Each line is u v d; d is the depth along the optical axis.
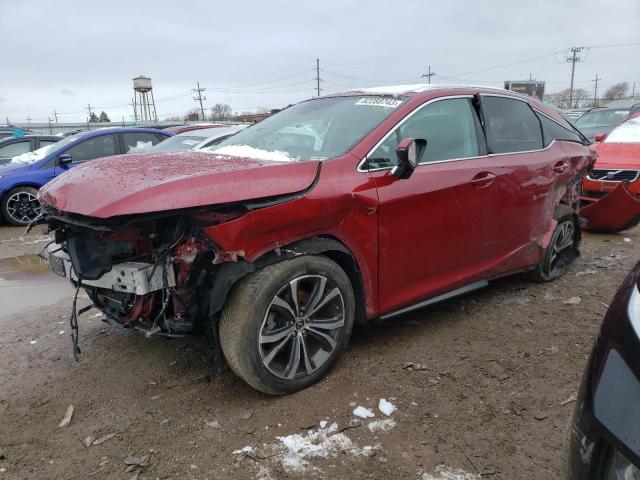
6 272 5.98
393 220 3.26
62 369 3.45
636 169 7.00
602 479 1.46
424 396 3.00
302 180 2.87
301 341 3.01
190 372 3.35
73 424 2.83
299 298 3.05
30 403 3.05
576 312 4.25
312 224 2.87
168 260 2.66
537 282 4.95
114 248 2.78
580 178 5.08
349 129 3.44
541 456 2.49
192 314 2.79
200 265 2.72
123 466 2.48
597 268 5.51
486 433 2.67
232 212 2.62
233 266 2.69
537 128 4.59
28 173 8.97
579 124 13.59
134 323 2.94
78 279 2.79
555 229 4.79
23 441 2.70
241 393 3.08
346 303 3.15
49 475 2.44
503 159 4.02
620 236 7.07
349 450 2.55
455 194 3.59
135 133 10.12
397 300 3.45
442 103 3.76
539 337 3.78
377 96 3.79
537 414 2.82
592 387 1.57
